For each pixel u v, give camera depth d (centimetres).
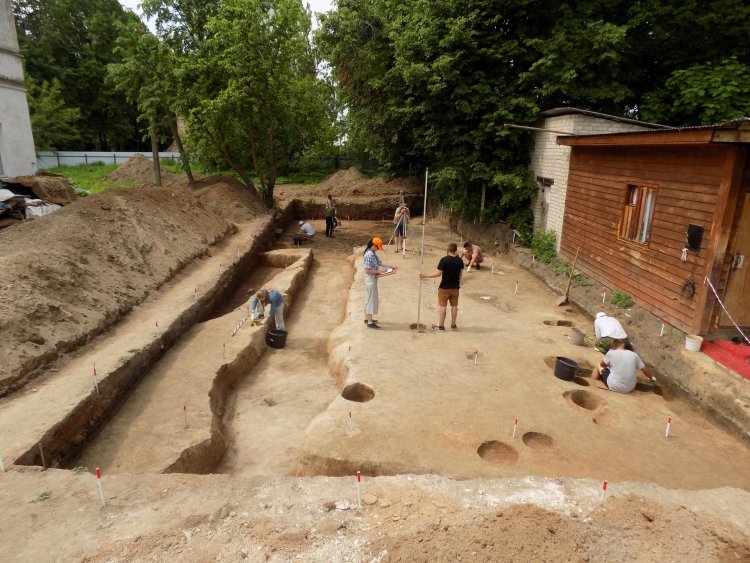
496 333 936
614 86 1437
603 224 1102
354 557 376
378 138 2358
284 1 1969
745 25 1399
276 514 429
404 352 840
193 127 2123
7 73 1748
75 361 748
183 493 462
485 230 1730
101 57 4012
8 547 394
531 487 466
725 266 757
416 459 550
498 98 1445
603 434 623
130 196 1438
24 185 1570
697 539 402
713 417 680
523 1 1359
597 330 818
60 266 916
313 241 2069
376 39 2006
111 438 627
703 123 1331
